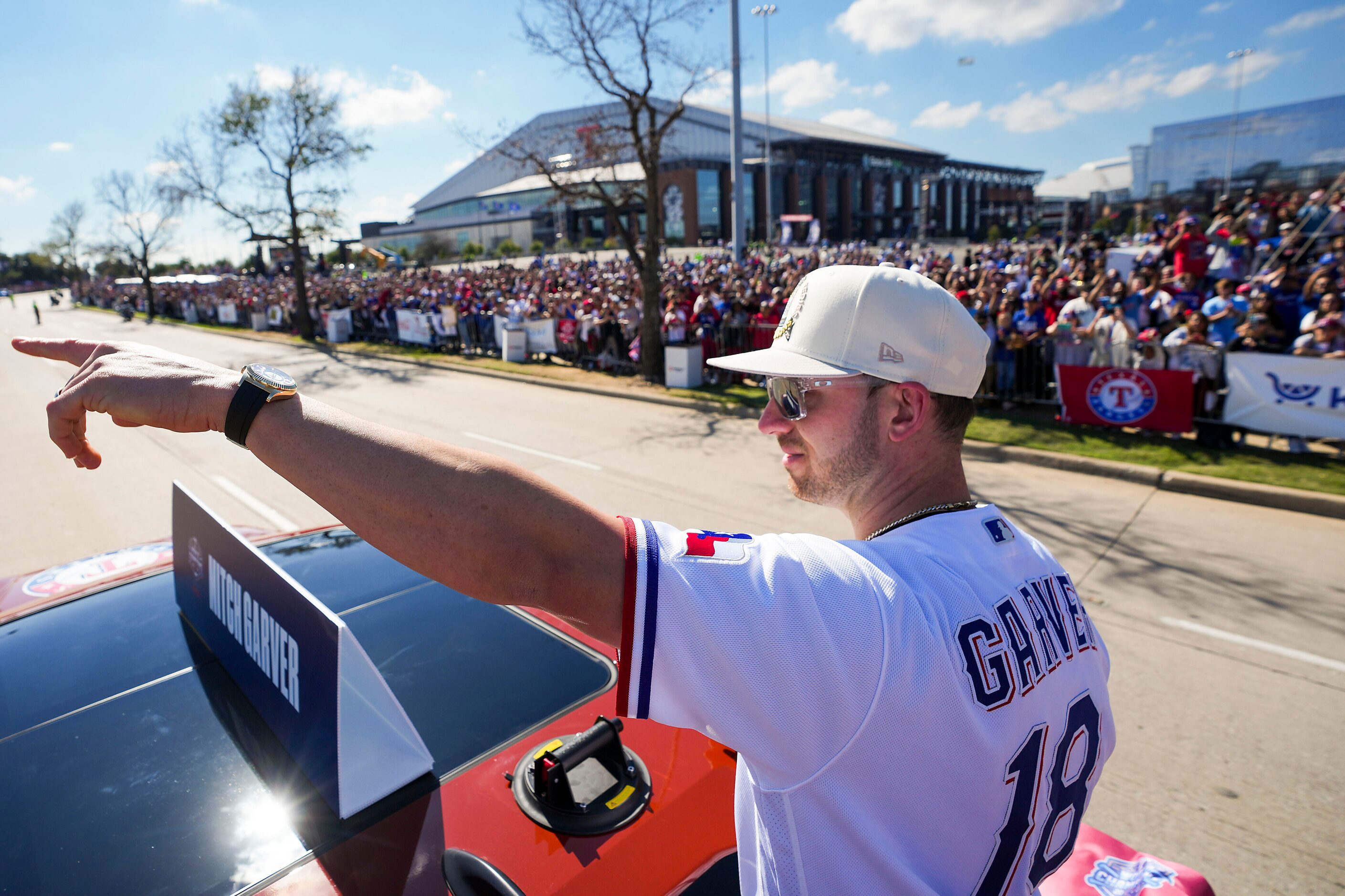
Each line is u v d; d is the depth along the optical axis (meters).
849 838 0.69
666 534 0.69
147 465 8.35
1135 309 10.52
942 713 0.69
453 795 1.36
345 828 1.24
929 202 67.06
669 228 64.62
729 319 12.38
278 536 2.51
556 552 0.66
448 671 1.72
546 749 1.44
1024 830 0.76
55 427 0.80
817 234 37.59
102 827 1.27
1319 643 4.11
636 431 9.79
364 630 1.86
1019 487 7.01
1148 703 3.62
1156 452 7.61
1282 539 5.62
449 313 17.94
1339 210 11.48
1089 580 5.00
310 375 16.12
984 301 10.31
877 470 0.88
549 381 13.55
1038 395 9.27
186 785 1.33
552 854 1.27
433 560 0.67
